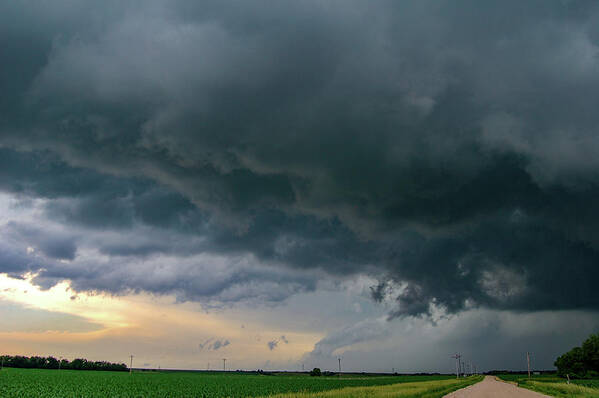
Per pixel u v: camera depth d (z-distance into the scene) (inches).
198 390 2230.6
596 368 4512.8
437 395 1734.7
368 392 1925.4
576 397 1653.5
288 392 2174.0
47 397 1782.7
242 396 1894.7
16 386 2242.9
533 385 2785.4
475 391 2182.6
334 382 3703.3
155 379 3727.9
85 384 2603.3
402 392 1839.3
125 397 1822.1
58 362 7509.8
